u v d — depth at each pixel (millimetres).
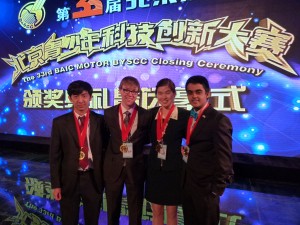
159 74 3779
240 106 3430
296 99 3209
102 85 4117
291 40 3180
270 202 2561
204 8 3500
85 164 1548
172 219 1680
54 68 4406
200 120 1383
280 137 3307
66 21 4258
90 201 1593
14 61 4695
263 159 3291
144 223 2135
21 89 4703
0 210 2344
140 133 1664
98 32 4066
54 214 2271
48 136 4590
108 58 4043
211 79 3533
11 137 4758
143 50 3830
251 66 3354
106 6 3980
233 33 3400
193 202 1435
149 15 3760
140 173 1681
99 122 1611
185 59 3637
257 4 3279
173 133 1560
